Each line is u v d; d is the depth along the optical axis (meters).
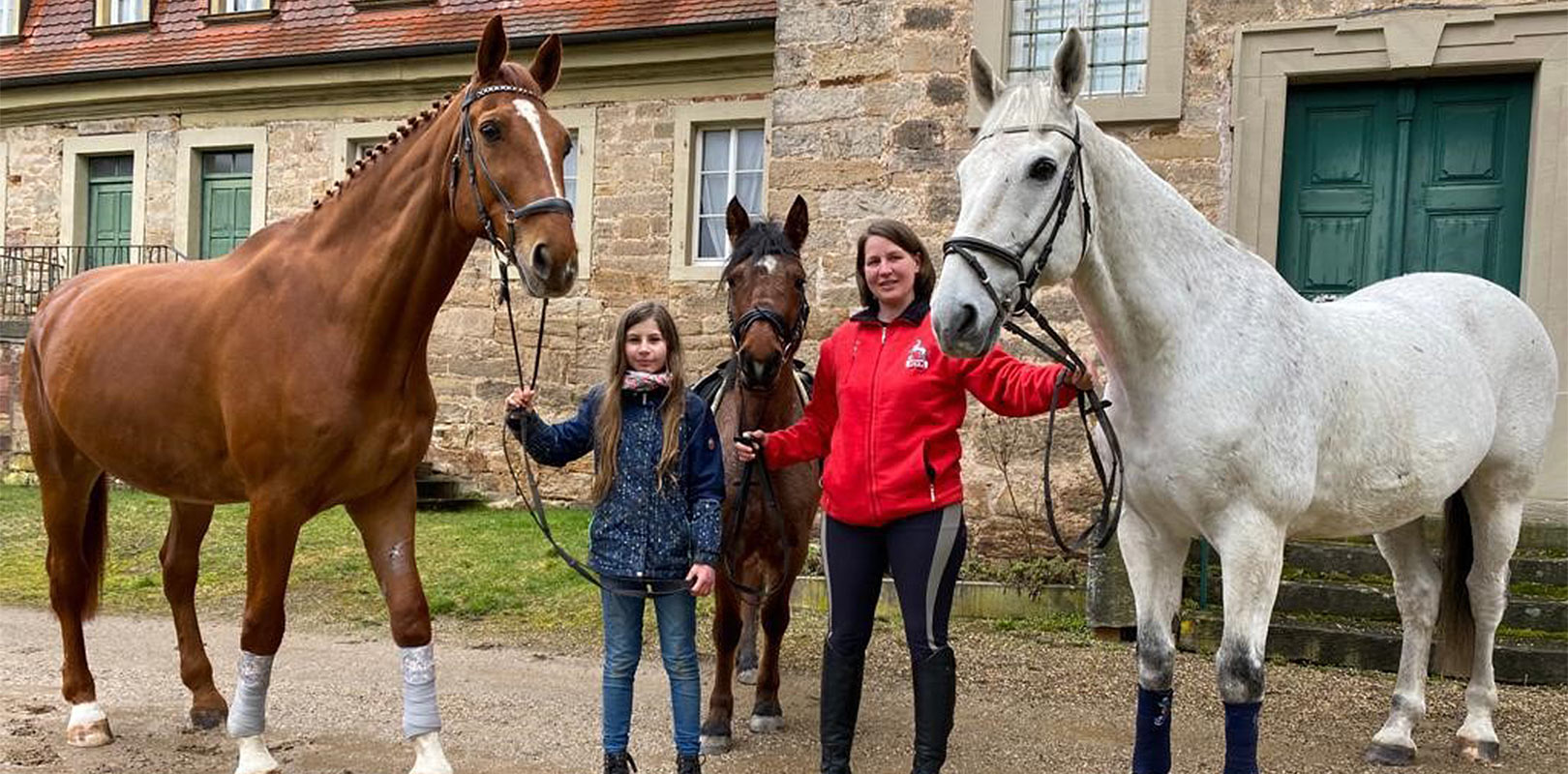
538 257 3.00
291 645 5.73
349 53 11.75
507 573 7.34
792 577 4.04
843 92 7.20
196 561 4.24
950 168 6.95
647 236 11.04
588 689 4.96
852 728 3.22
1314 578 5.79
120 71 12.66
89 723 3.95
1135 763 3.31
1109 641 5.82
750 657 5.10
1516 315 4.14
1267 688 4.96
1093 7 6.82
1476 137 6.38
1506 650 5.06
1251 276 3.24
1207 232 3.22
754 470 3.92
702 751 4.01
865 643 3.25
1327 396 3.22
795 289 3.88
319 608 6.56
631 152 11.10
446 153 3.27
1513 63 6.09
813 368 7.24
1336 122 6.62
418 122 3.43
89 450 3.83
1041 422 6.65
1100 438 3.74
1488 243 6.38
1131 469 3.17
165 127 12.94
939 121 6.99
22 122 13.60
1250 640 3.04
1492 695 4.15
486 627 6.16
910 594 3.09
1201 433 2.99
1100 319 3.11
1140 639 3.30
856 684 3.22
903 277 3.20
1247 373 3.03
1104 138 3.01
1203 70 6.59
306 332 3.30
